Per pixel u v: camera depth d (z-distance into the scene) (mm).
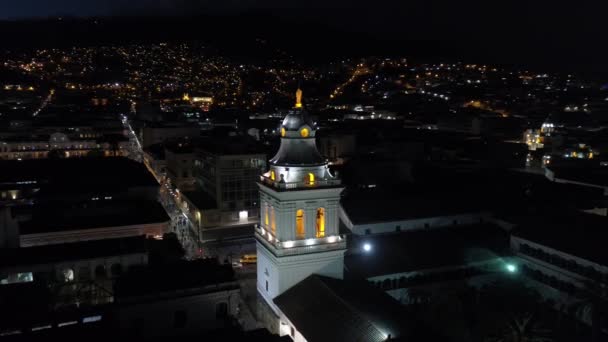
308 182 57031
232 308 58719
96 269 72938
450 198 94938
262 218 63062
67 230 87125
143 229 91750
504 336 56281
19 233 86000
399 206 90125
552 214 84062
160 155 172750
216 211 115250
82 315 58469
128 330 54750
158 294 55719
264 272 62188
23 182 122375
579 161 160375
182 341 49125
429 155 184625
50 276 70875
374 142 186250
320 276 57312
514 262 75375
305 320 50188
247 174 117500
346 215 86750
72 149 199625
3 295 59750
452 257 73438
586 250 67312
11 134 198250
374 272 68250
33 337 51562
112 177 123812
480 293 66812
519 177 132500
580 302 62312
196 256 101250
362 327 45656
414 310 63750
